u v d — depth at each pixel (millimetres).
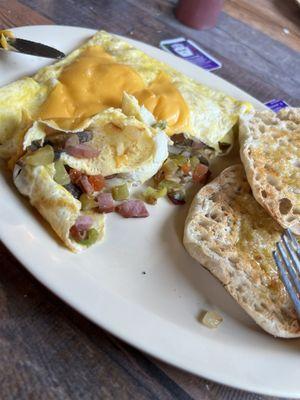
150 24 295
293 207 187
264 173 193
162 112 200
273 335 153
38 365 127
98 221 168
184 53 282
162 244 174
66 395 124
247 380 134
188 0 298
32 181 158
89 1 290
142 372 134
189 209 187
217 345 142
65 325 137
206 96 228
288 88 291
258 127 218
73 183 172
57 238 155
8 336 130
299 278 161
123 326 133
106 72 200
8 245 140
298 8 375
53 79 194
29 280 143
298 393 136
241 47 312
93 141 178
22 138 166
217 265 163
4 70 201
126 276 159
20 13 253
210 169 214
